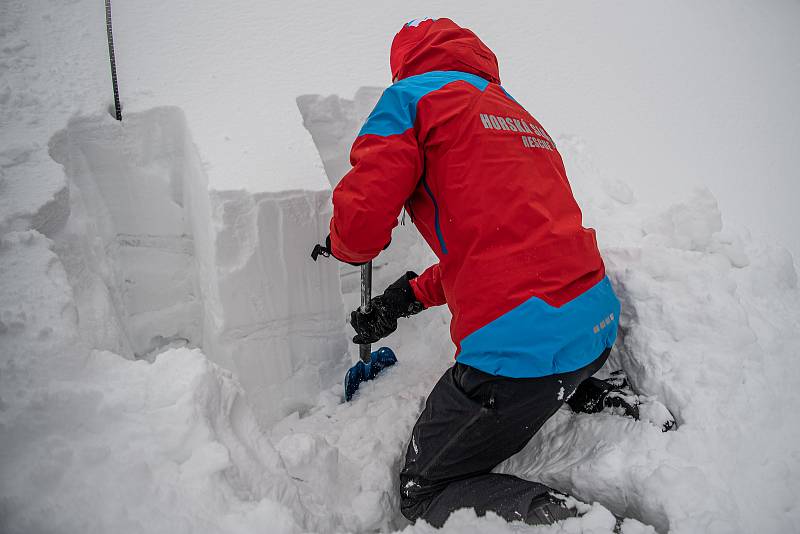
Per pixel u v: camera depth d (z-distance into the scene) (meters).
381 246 1.32
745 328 1.43
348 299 2.10
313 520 1.16
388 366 1.87
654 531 1.12
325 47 2.63
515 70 3.02
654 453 1.26
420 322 2.06
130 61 2.12
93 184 1.78
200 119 1.83
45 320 1.16
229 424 1.15
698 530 1.09
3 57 2.00
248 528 0.99
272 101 2.03
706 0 4.34
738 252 1.80
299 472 1.31
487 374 1.22
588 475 1.29
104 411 1.05
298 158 1.74
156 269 1.89
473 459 1.29
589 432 1.43
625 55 3.38
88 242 1.62
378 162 1.20
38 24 2.26
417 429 1.36
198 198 1.69
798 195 2.52
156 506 0.96
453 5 3.44
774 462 1.24
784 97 3.24
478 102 1.24
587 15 3.71
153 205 1.87
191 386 1.10
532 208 1.18
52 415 1.01
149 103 1.85
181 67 2.15
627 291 1.53
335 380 1.84
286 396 1.75
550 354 1.15
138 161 1.83
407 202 1.36
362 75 2.44
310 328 1.76
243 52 2.40
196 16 2.61
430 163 1.24
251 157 1.69
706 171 2.58
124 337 1.64
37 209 1.39
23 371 1.06
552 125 2.65
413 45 1.39
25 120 1.68
